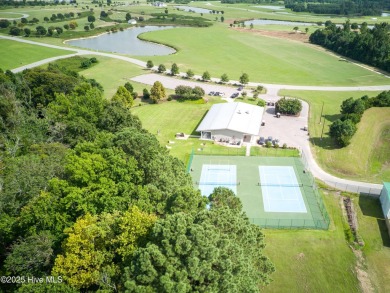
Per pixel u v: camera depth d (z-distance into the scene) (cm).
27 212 4491
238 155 9006
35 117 8438
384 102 11294
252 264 3941
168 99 12738
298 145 9494
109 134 6284
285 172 8212
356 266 5394
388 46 17638
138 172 5028
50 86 10450
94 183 4734
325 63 18462
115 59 18300
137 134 5809
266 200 7169
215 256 3153
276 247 5756
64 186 4625
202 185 7731
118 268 3478
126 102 11419
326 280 5106
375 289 4991
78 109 8088
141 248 3167
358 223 6419
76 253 3650
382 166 8531
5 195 4819
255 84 14800
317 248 5741
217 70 16762
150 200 4553
